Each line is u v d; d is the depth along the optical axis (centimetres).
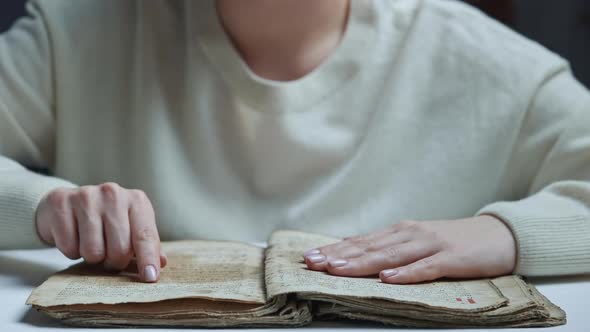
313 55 119
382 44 121
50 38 122
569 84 120
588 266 96
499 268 92
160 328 79
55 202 92
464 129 120
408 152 120
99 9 123
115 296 81
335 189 118
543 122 118
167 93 120
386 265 89
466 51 122
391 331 80
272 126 117
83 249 89
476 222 96
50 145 126
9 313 83
